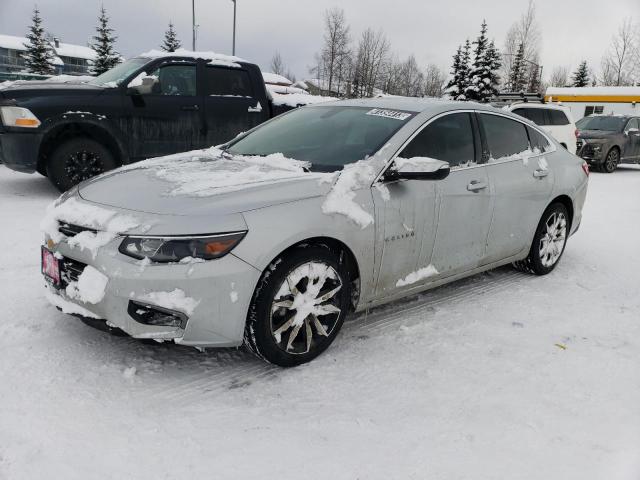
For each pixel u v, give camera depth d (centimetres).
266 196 280
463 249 379
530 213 433
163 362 291
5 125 638
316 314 294
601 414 261
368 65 4381
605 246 601
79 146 673
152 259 250
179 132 728
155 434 230
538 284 450
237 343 271
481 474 216
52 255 283
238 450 223
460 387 280
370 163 321
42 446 217
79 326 322
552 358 316
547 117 1384
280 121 422
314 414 252
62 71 4722
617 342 341
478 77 3934
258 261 263
